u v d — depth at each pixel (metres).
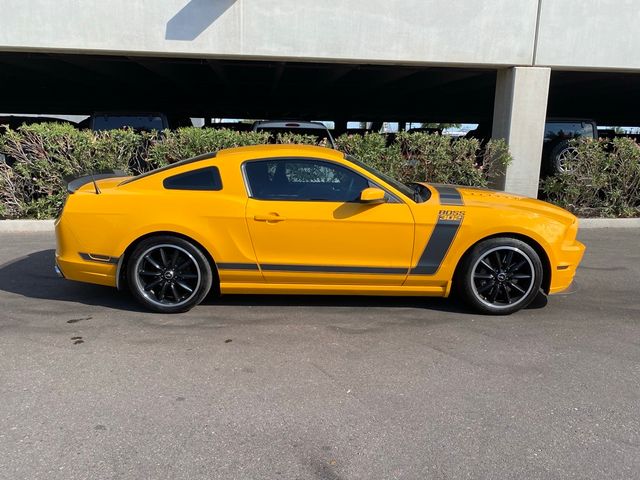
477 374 3.69
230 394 3.38
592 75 13.62
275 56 8.64
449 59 8.92
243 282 4.77
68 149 8.25
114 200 4.62
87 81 18.59
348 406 3.26
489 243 4.69
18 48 8.30
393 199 4.66
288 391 3.42
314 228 4.60
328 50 8.69
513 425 3.08
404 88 18.98
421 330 4.46
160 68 13.68
